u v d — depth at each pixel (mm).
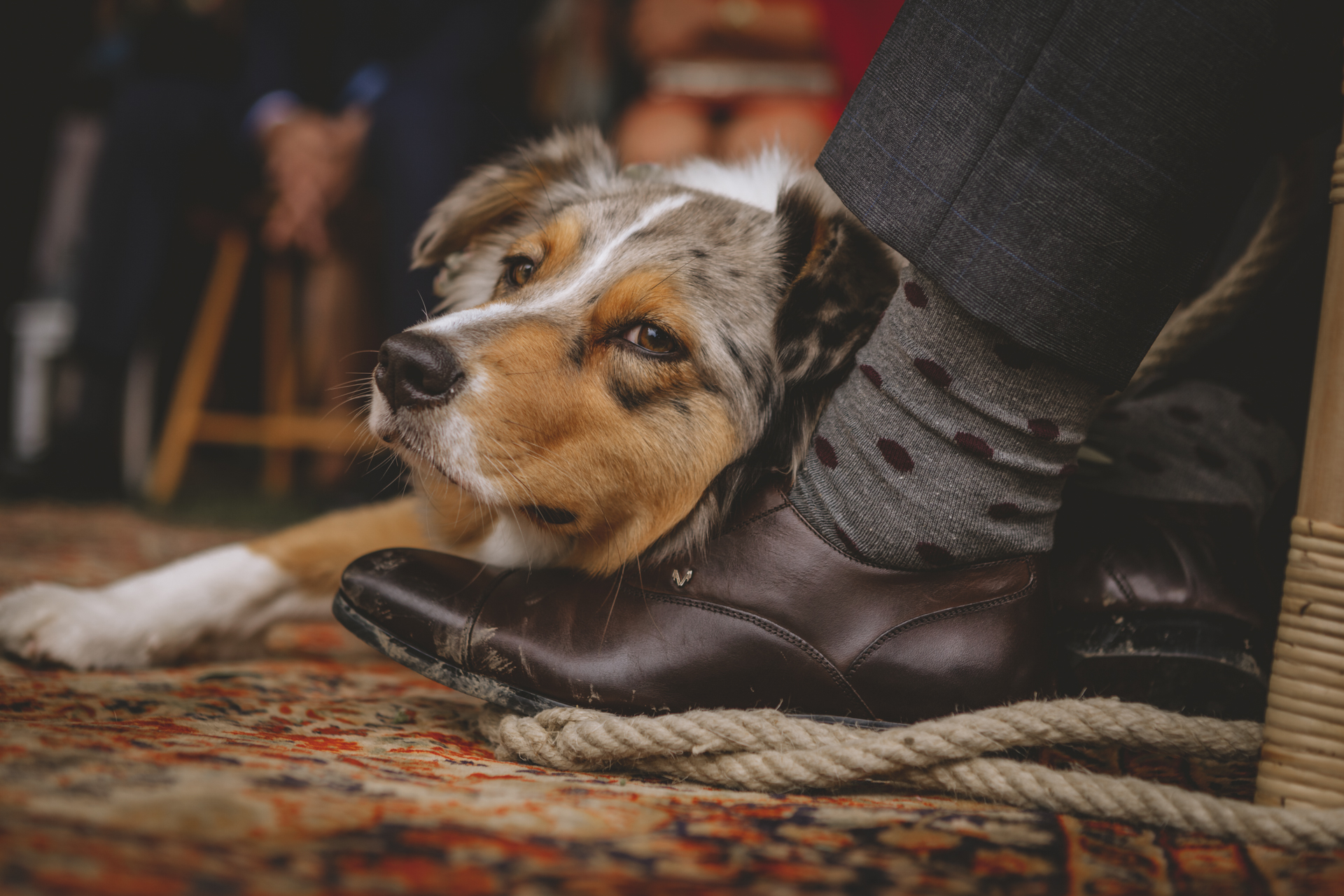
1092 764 1473
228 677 1765
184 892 686
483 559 1920
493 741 1381
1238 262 1867
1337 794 1146
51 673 1703
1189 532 1547
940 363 1352
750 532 1441
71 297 5684
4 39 5953
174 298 5934
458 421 1599
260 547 2025
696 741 1261
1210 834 1109
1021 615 1376
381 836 861
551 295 1764
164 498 5207
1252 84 1249
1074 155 1269
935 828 1062
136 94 4754
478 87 4262
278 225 4617
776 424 1711
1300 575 1177
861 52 3615
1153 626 1481
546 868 830
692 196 1975
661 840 951
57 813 814
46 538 3615
